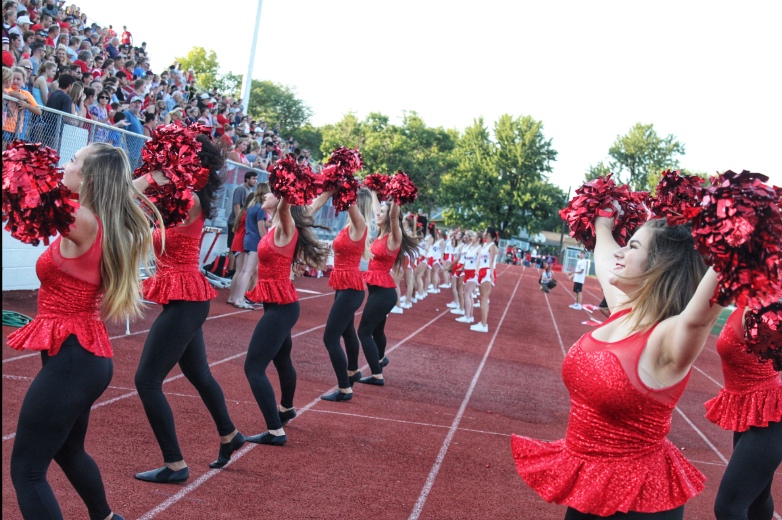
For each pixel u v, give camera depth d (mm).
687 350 2385
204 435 5496
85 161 3215
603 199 3283
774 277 2082
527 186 73125
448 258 22062
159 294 4281
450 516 4535
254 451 5309
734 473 3793
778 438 3775
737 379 3896
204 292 4410
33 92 9578
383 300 8195
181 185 3766
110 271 3170
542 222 75938
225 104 21312
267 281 5535
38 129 8773
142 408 5875
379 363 8461
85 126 9742
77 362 3051
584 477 2582
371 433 6238
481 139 75250
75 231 3018
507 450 6293
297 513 4227
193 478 4566
